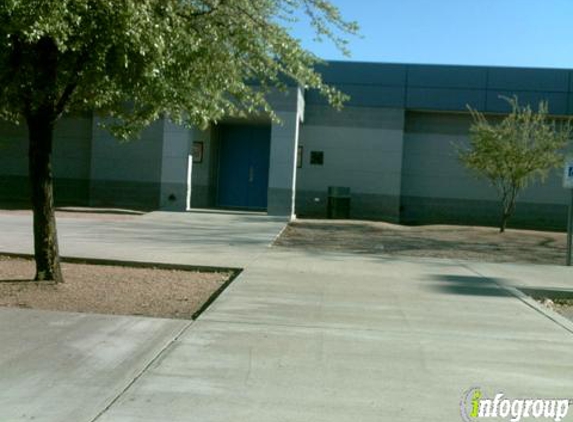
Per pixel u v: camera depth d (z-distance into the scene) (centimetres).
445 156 2917
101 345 732
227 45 1041
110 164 2836
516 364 727
